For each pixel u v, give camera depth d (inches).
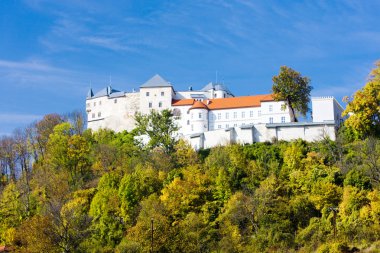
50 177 5039.4
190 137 5590.6
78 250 3592.5
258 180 4355.3
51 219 3735.2
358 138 4810.5
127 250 3336.6
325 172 4143.7
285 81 5782.5
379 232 3270.2
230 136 5324.8
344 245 3142.2
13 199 4704.7
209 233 3639.3
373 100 4771.2
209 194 4227.4
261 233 3585.1
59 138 5698.8
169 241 3432.6
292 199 3932.1
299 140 4928.6
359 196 3629.4
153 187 4493.1
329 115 5211.6
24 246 3693.4
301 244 3427.7
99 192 4372.5
